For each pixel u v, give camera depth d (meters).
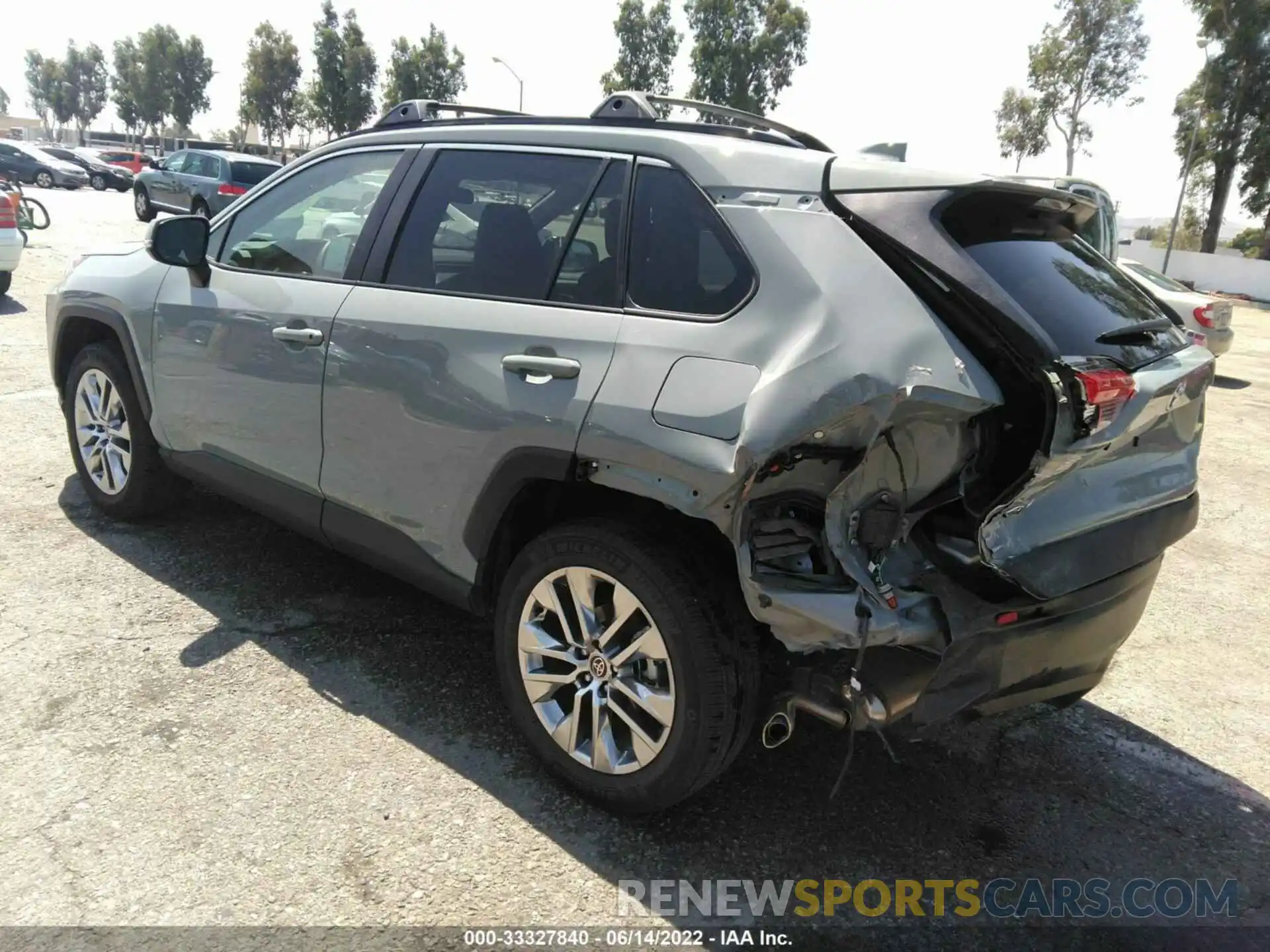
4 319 8.68
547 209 2.83
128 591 3.76
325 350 3.15
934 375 2.09
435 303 2.92
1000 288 2.18
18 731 2.81
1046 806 2.91
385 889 2.32
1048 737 3.32
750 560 2.25
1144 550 2.66
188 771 2.70
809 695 2.39
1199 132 36.81
